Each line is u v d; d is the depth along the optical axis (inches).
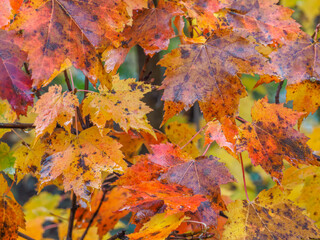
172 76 36.8
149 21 38.2
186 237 37.1
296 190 41.4
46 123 37.3
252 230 36.9
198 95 36.7
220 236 37.6
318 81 38.3
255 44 37.5
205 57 36.9
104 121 37.4
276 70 38.6
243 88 36.7
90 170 37.4
